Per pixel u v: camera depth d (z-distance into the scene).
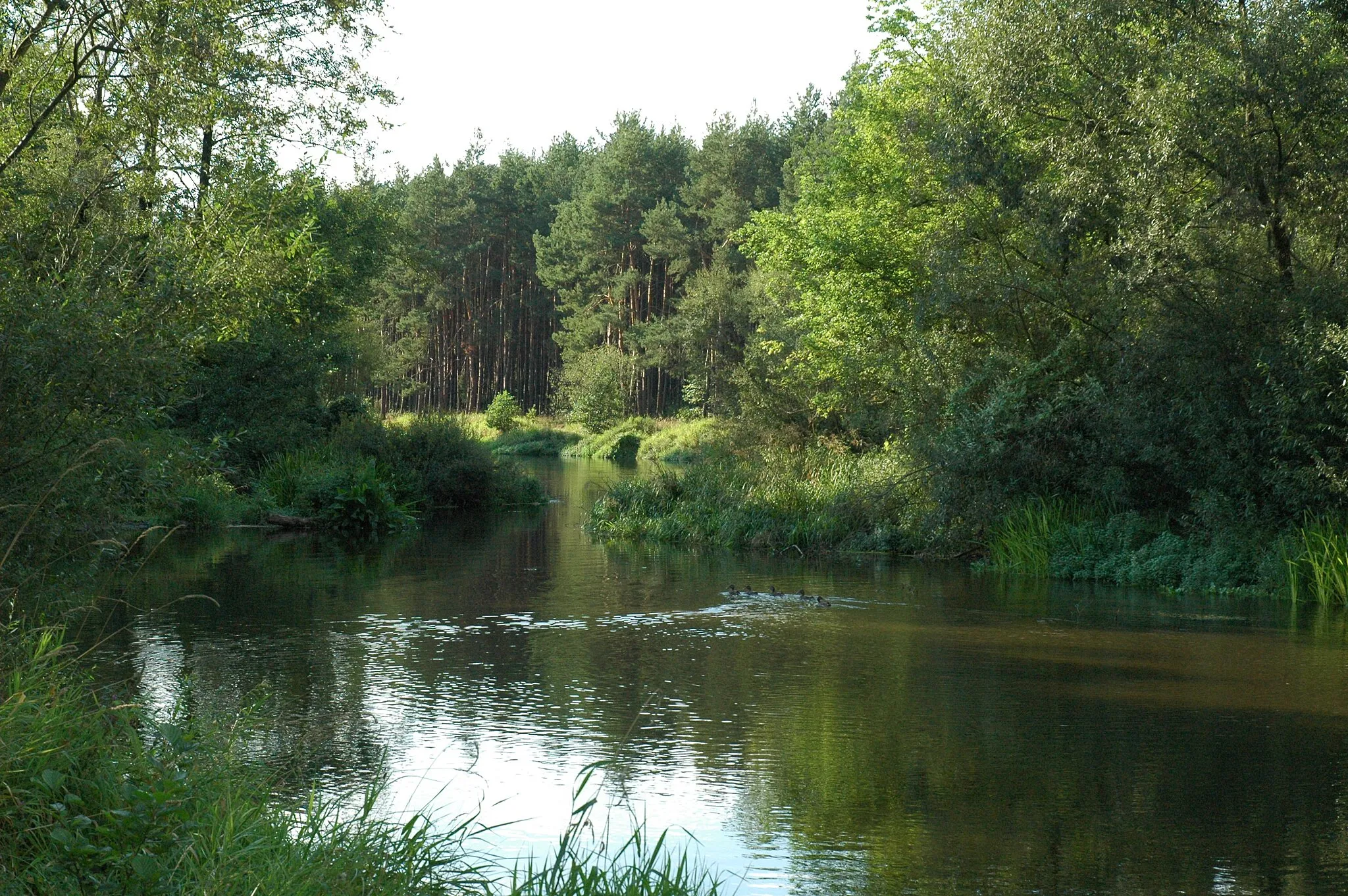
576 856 6.02
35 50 16.44
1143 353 18.80
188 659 11.43
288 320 32.62
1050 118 21.34
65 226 9.72
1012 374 20.97
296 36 21.23
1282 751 8.71
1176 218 18.95
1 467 7.11
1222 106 17.98
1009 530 19.69
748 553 21.78
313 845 5.32
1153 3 19.20
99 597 8.13
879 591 16.83
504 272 95.19
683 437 60.53
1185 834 6.94
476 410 93.38
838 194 31.48
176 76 16.31
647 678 11.05
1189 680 11.05
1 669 5.82
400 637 12.94
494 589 16.77
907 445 22.14
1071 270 21.19
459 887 5.55
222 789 5.64
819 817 7.19
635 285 84.56
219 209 17.78
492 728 9.12
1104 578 18.09
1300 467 17.03
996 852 6.63
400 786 7.57
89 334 7.59
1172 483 18.86
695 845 6.69
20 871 4.50
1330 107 17.83
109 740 5.65
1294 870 6.38
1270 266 18.92
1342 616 14.76
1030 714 9.77
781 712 9.78
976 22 21.83
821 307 32.91
